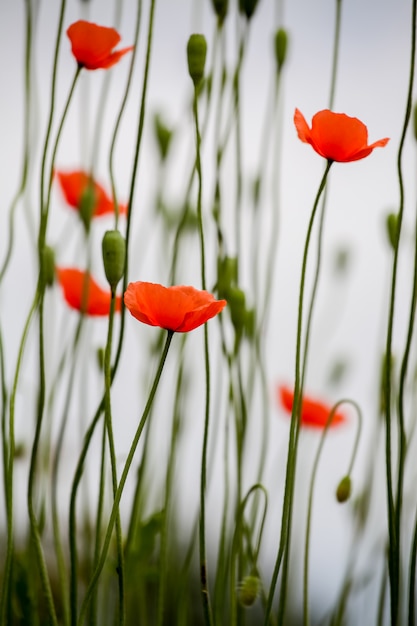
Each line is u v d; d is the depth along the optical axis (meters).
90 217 1.04
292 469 0.97
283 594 0.98
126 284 0.94
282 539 0.92
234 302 1.01
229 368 1.00
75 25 0.96
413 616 0.95
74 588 0.96
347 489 1.04
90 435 0.96
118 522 0.90
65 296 1.04
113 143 0.97
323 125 0.91
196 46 0.95
